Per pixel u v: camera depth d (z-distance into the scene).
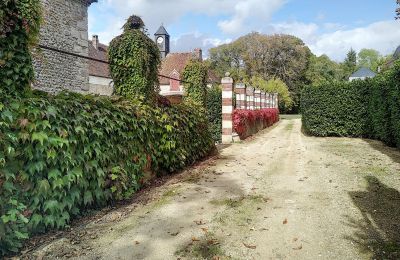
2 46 3.41
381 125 11.73
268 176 6.72
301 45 56.28
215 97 15.55
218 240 3.63
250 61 55.19
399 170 6.90
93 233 3.80
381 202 4.80
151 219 4.26
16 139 3.31
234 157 9.23
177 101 8.50
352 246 3.44
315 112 15.32
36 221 3.52
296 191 5.53
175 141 6.91
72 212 4.05
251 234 3.79
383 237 3.62
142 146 5.61
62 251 3.35
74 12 16.55
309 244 3.51
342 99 14.73
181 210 4.61
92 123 4.30
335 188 5.63
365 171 6.90
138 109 5.61
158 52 6.67
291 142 13.27
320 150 10.48
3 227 3.16
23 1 3.55
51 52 15.12
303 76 57.97
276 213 4.46
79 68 16.91
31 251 3.33
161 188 5.77
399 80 9.45
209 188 5.78
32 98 3.63
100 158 4.39
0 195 3.18
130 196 5.15
